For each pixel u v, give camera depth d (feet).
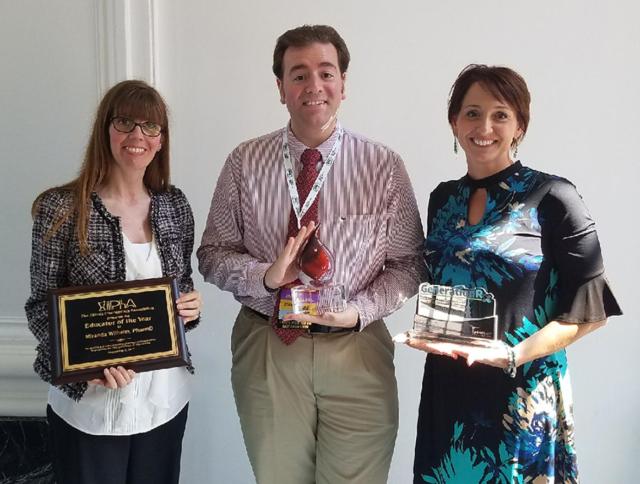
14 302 7.91
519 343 4.57
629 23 7.09
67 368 4.59
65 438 4.99
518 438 4.61
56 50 7.51
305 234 5.10
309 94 5.21
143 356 4.79
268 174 5.62
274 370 5.52
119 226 4.95
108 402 4.90
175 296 4.97
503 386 4.67
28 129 7.66
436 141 7.41
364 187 5.54
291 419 5.59
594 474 7.85
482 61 7.27
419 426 5.30
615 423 7.73
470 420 4.79
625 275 7.47
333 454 5.74
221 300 7.76
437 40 7.27
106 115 4.93
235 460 8.02
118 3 7.29
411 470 7.98
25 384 7.89
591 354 7.66
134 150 4.91
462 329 4.68
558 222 4.57
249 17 7.34
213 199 5.98
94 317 4.72
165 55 7.47
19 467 7.89
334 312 5.19
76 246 4.86
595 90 7.22
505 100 4.70
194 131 7.57
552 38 7.19
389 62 7.33
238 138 7.54
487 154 4.80
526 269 4.59
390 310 5.53
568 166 7.38
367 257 5.61
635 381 7.64
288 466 5.76
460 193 5.09
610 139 7.29
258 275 5.34
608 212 7.41
